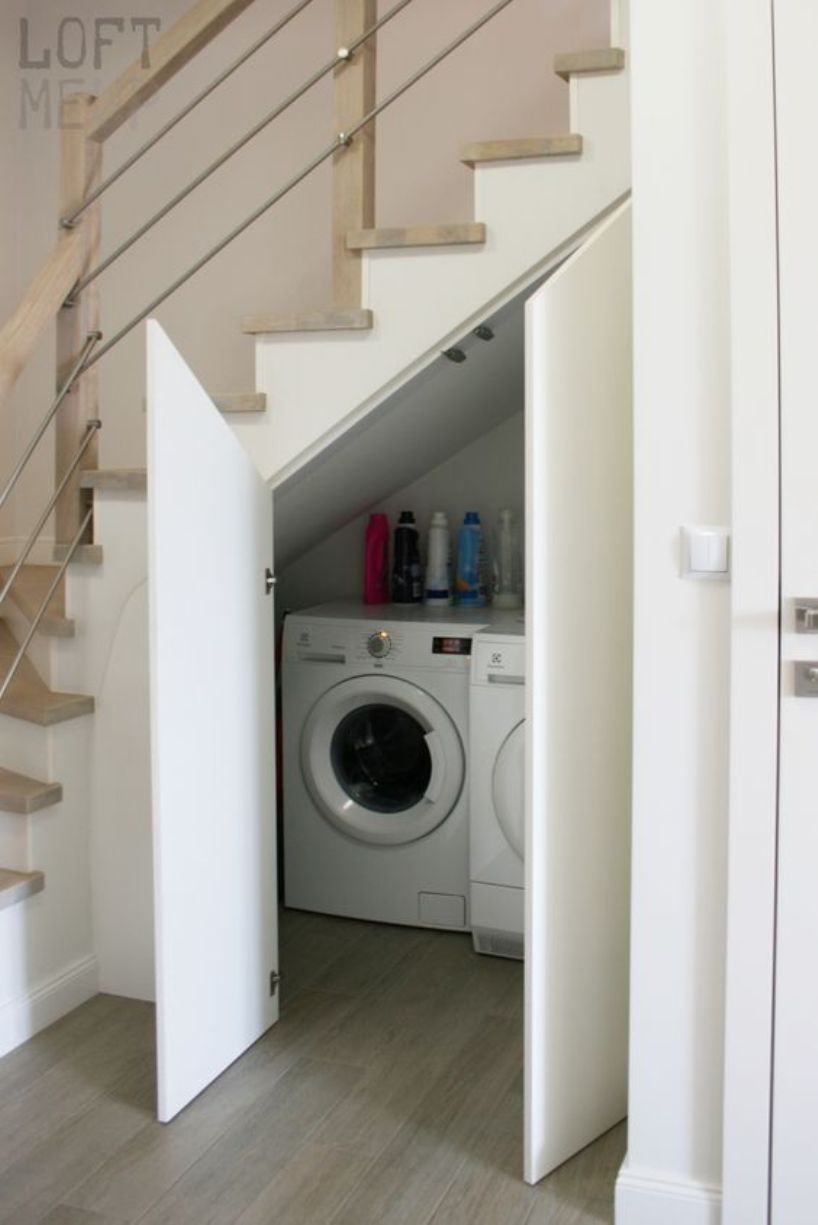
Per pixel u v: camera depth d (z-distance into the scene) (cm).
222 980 275
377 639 352
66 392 303
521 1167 241
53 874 299
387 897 361
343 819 360
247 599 284
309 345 289
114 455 420
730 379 208
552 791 232
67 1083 271
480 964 336
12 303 418
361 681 354
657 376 212
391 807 361
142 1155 244
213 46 401
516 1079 274
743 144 202
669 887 218
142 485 296
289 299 400
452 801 349
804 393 202
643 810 218
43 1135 251
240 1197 231
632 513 245
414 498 411
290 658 364
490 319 290
